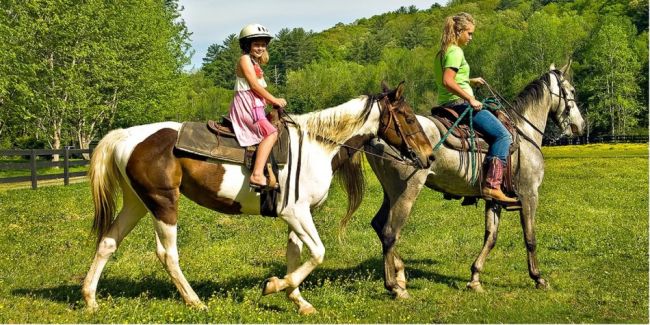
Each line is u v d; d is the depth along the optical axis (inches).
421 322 231.0
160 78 1551.4
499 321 234.2
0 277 288.7
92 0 1206.9
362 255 357.1
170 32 1713.8
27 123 1295.5
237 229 447.8
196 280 291.6
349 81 3809.1
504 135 273.6
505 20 4670.3
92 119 1487.5
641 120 2733.8
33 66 1105.4
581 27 2942.9
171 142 228.8
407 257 356.5
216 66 4744.1
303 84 3924.7
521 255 357.4
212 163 228.8
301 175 235.8
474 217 500.7
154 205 229.0
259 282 290.8
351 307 245.3
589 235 410.9
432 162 262.7
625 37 2610.7
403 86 247.4
